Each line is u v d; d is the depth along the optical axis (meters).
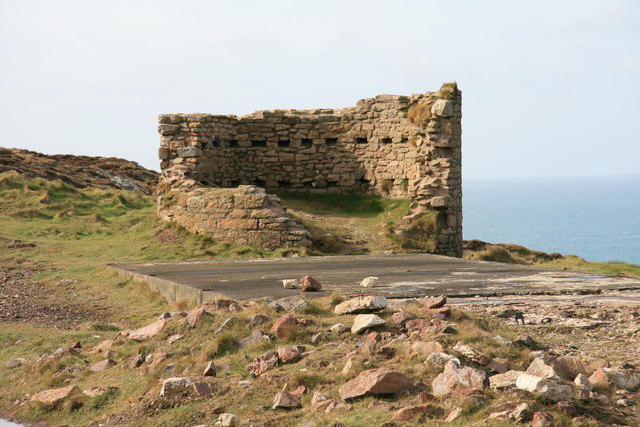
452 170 31.19
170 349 11.70
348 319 12.04
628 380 8.75
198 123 32.81
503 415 7.60
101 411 10.05
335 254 26.78
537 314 13.06
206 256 25.91
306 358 10.27
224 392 9.59
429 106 32.19
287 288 16.64
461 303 14.31
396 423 7.79
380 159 35.03
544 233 173.00
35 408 10.58
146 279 19.70
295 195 36.09
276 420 8.52
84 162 59.38
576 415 7.74
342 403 8.60
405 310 12.23
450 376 8.65
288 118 36.34
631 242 140.38
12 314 17.78
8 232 30.20
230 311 13.15
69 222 32.84
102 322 16.64
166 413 9.36
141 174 60.06
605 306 13.70
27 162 50.66
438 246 30.27
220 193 28.16
